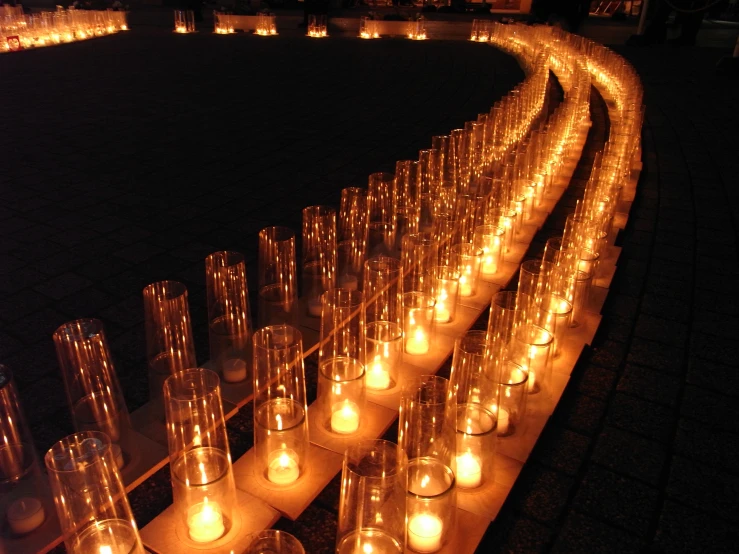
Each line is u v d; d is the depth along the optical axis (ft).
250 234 20.94
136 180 26.25
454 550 8.87
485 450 9.76
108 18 78.95
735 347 14.56
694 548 9.29
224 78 51.11
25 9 86.89
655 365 13.79
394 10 113.09
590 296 15.93
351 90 47.21
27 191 24.56
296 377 11.24
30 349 13.96
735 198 25.18
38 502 9.27
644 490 10.36
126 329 14.88
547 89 44.14
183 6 100.78
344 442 10.88
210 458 9.20
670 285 17.57
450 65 59.11
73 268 18.03
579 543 9.34
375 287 14.46
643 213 23.34
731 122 38.68
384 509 8.23
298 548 7.36
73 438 8.82
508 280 17.22
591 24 98.63
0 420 9.76
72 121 36.35
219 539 8.93
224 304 13.67
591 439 11.52
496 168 23.13
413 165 21.49
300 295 16.67
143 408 11.80
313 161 29.53
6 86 45.98
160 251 19.38
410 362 13.29
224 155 30.27
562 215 22.98
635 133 28.58
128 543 8.29
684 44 75.51
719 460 11.05
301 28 86.99
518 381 11.28
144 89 46.14
